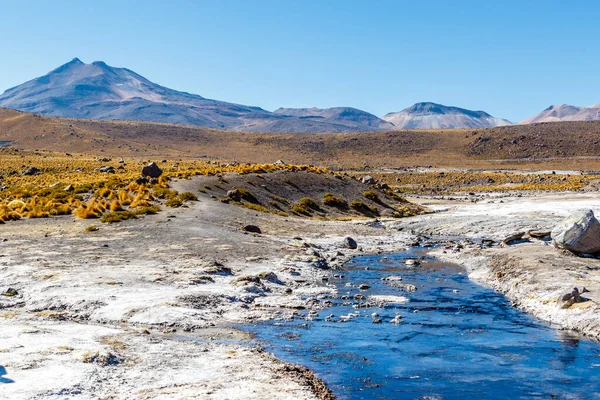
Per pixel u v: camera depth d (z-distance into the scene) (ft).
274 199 197.67
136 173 260.62
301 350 51.88
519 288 77.97
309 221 171.12
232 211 161.38
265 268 91.20
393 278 91.09
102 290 70.13
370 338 56.29
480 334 58.44
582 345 54.54
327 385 43.11
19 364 41.57
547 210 194.70
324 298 75.00
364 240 141.59
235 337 55.31
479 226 164.86
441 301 74.64
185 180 199.82
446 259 114.21
